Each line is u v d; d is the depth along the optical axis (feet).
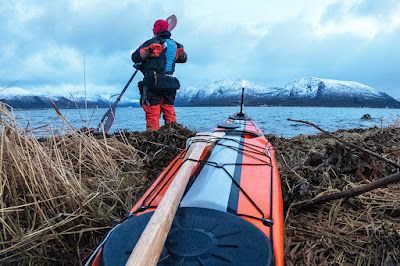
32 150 6.15
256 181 4.79
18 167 5.24
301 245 5.66
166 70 17.37
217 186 4.33
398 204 6.40
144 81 17.35
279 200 4.39
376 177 7.64
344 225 6.12
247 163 5.64
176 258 2.53
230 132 9.03
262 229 3.38
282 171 8.46
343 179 7.74
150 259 2.30
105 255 2.60
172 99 18.94
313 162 9.36
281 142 15.06
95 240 5.74
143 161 10.45
